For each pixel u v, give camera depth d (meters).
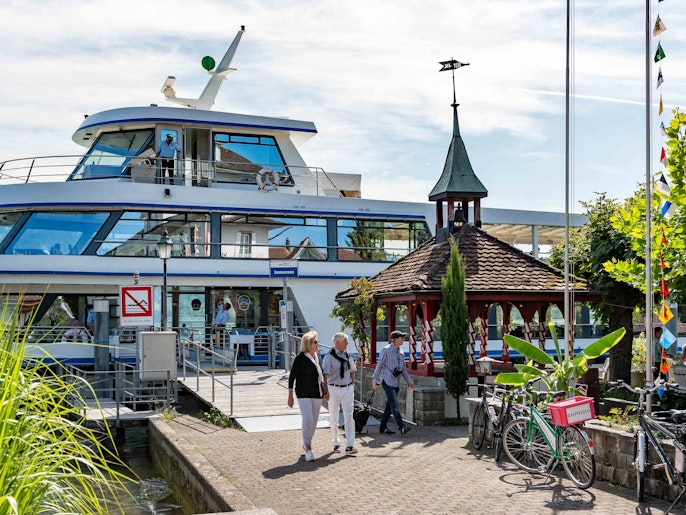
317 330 26.61
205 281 25.20
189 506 11.36
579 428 9.58
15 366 4.21
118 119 26.08
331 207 27.11
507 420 11.27
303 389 11.66
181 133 26.41
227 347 25.39
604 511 8.23
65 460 4.33
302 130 27.97
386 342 26.78
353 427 12.25
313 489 9.67
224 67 29.47
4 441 4.08
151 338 19.02
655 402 14.36
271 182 26.78
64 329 23.33
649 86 11.23
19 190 23.80
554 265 21.56
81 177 25.73
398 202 28.28
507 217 30.92
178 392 21.38
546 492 9.23
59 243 23.86
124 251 24.34
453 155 18.88
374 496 9.23
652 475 8.82
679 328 27.30
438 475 10.35
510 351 27.25
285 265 22.28
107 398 21.52
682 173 12.87
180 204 24.91
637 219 14.14
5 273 23.16
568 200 13.85
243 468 11.05
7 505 3.70
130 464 15.55
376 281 19.62
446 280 15.58
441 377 16.19
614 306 17.92
